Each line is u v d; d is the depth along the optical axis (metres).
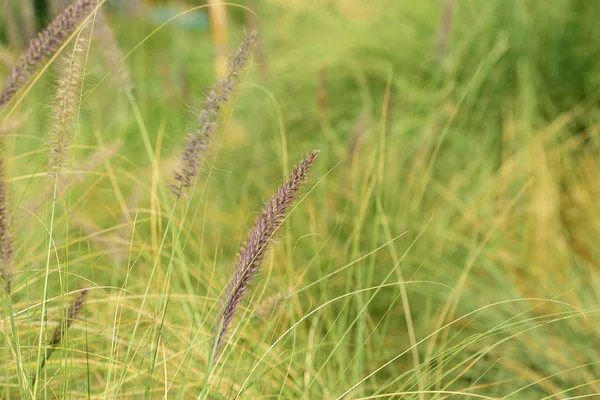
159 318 2.07
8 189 1.58
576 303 3.04
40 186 2.84
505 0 4.45
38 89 2.99
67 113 1.62
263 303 2.06
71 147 1.67
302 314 2.62
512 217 3.58
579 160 3.99
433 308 3.11
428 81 4.43
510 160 3.79
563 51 4.35
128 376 2.06
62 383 1.78
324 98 3.91
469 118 4.20
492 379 2.72
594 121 4.12
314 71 4.59
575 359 2.78
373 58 4.53
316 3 5.25
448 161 3.91
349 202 3.39
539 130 3.99
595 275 3.19
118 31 5.10
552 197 3.59
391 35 4.66
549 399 2.61
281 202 1.53
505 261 3.29
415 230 3.31
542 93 4.28
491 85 4.33
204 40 5.41
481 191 3.66
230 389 1.91
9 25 3.87
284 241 2.90
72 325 1.88
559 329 2.92
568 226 3.67
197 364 2.24
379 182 2.90
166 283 1.86
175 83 4.24
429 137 3.85
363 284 2.97
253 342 2.27
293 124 4.26
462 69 4.35
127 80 2.65
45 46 1.96
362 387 2.37
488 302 3.05
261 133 4.14
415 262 3.19
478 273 3.29
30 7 3.85
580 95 4.32
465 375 2.73
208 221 3.32
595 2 4.34
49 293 2.38
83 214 2.89
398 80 4.31
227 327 1.61
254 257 1.55
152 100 4.52
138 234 2.91
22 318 1.97
